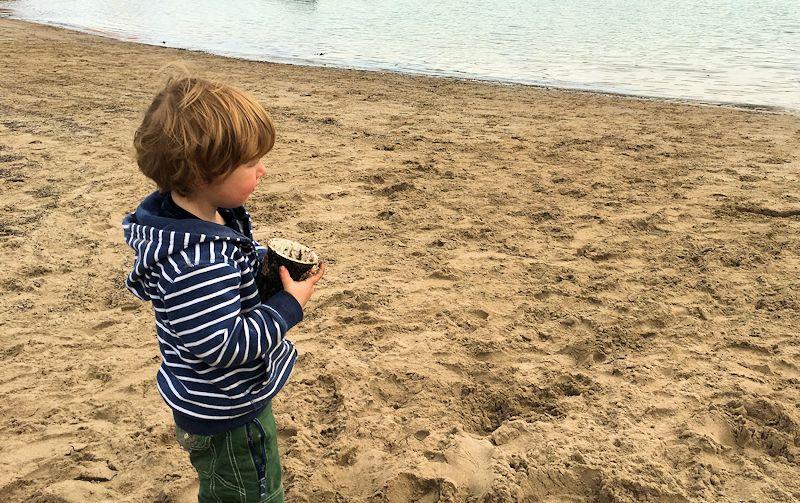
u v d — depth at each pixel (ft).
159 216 6.07
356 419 10.84
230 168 5.94
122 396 11.51
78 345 13.08
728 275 15.66
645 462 9.48
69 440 10.46
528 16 87.76
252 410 6.48
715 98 38.04
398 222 19.15
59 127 28.84
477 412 11.12
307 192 21.44
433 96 37.83
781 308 14.11
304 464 9.84
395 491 9.24
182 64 6.57
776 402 10.73
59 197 20.74
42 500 9.23
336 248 17.46
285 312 6.40
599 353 12.67
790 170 23.58
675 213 19.52
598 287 15.17
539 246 17.46
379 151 26.18
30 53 50.14
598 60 52.65
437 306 14.47
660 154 25.76
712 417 10.53
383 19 85.10
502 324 13.73
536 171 23.61
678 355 12.44
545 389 11.54
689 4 104.27
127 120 30.17
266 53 57.47
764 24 75.05
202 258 5.80
